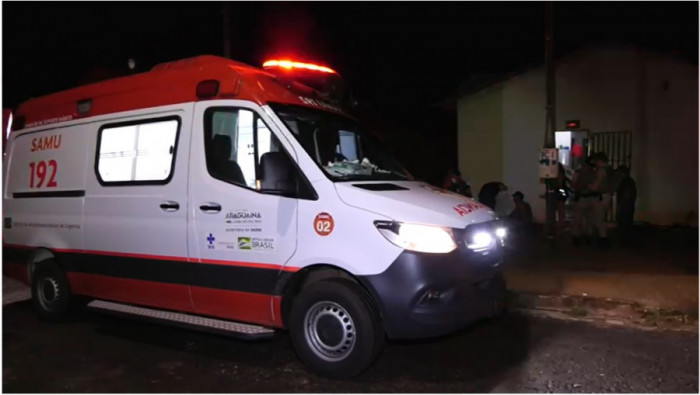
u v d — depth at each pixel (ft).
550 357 17.85
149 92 19.70
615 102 41.29
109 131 20.54
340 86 21.94
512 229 34.45
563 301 22.94
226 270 17.47
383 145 20.92
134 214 19.43
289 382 16.29
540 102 42.88
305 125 17.93
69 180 21.52
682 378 16.16
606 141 41.68
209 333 19.06
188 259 18.20
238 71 17.88
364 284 15.38
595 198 33.58
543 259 30.60
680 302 22.41
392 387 15.81
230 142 17.84
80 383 16.43
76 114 21.71
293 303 16.62
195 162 18.08
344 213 15.67
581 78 42.09
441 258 15.29
